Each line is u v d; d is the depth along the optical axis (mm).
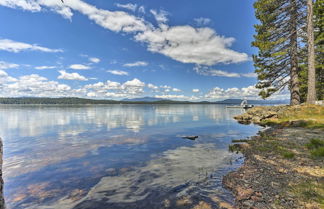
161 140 12688
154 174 6324
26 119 29781
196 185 5305
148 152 9430
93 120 28656
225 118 32562
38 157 8539
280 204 3801
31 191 5133
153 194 4863
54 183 5652
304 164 5961
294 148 8078
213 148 10172
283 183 4762
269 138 10906
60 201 4578
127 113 49125
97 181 5781
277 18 19766
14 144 11469
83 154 9062
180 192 4910
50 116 36531
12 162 7789
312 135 10422
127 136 14383
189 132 16344
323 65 20281
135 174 6355
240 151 9062
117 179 5922
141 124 23203
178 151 9586
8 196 4859
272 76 22062
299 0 18125
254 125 20797
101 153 9242
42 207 4324
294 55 19578
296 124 14312
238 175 5770
